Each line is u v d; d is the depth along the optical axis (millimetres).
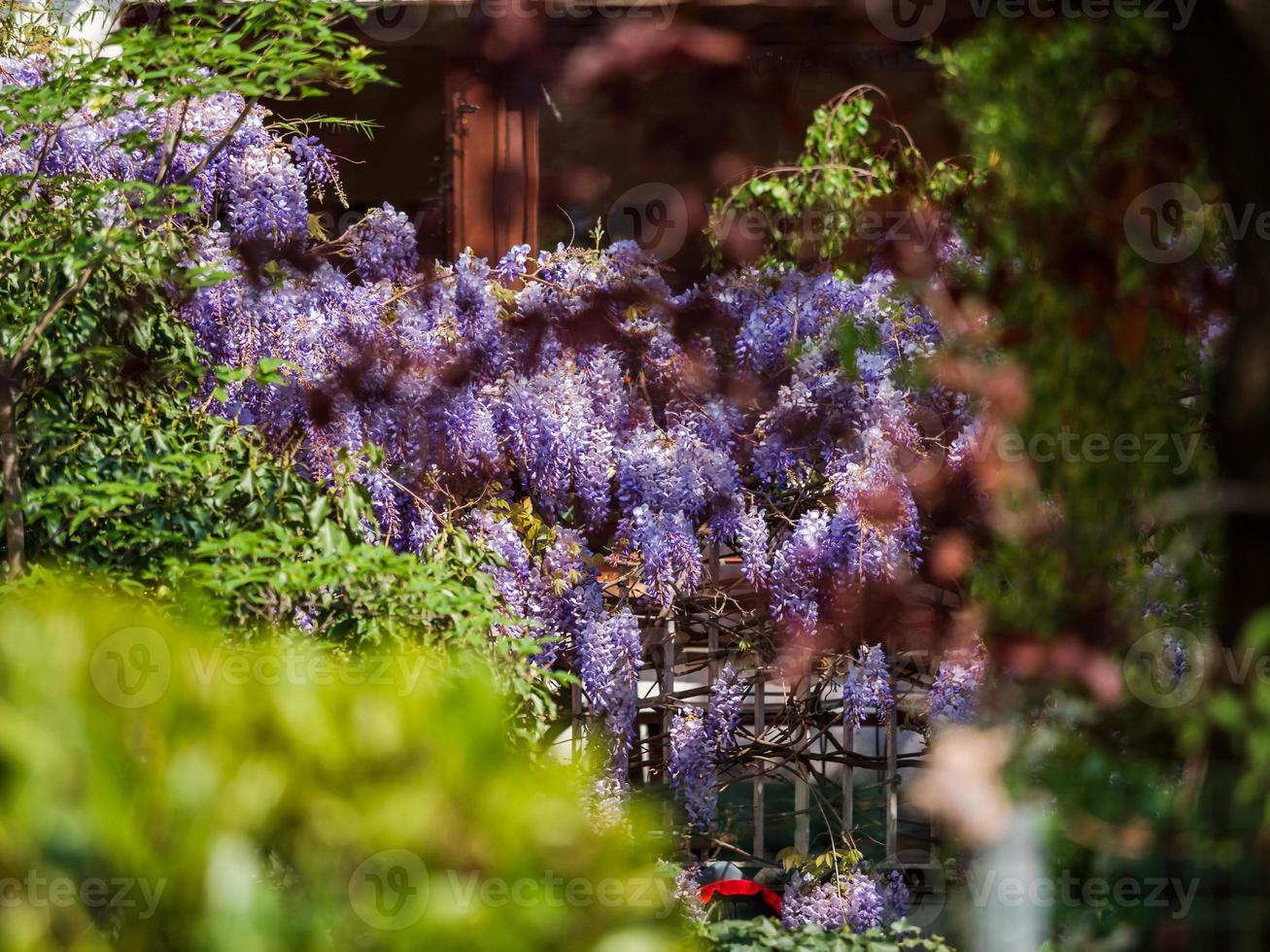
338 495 5754
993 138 4855
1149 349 4734
